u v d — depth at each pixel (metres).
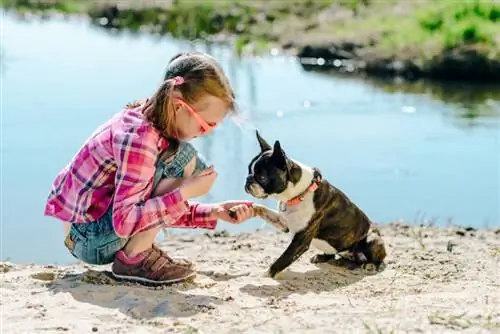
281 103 17.53
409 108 17.28
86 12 31.48
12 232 9.49
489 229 8.66
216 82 5.68
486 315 5.36
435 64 20.50
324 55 22.91
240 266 6.88
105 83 18.52
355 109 17.14
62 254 8.77
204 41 26.23
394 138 14.66
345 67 22.12
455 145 14.25
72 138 13.77
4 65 20.62
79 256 6.08
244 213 6.31
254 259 7.19
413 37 22.52
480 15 23.22
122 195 5.65
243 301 5.71
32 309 5.41
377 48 22.05
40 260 8.60
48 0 32.91
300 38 24.20
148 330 5.07
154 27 28.34
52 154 12.78
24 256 8.74
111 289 5.78
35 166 12.15
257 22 26.81
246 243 7.93
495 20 23.05
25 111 15.67
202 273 6.52
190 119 5.75
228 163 12.59
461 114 16.75
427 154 13.63
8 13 31.59
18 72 19.69
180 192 5.68
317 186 6.42
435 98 18.36
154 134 5.70
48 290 5.85
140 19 29.19
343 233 6.66
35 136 13.85
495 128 15.48
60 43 24.86
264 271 6.64
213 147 13.67
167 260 6.05
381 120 16.14
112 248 5.95
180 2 29.25
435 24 23.30
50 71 19.89
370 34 23.41
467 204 10.97
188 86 5.65
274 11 27.34
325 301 5.75
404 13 25.55
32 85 18.11
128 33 27.84
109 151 5.76
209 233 8.47
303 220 6.40
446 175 12.44
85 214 5.85
